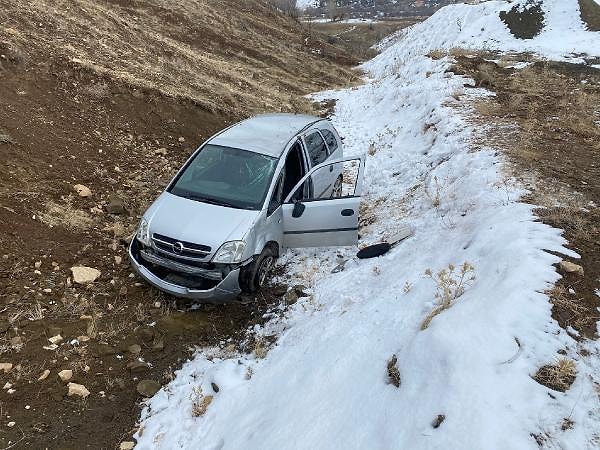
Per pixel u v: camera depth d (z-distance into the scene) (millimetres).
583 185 6969
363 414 3664
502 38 26641
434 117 11500
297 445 3607
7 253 6133
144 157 9953
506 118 10664
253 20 33562
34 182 7660
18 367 4828
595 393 3510
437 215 7223
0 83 9500
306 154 7348
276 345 5398
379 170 10406
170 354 5379
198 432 4387
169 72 14672
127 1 23016
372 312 5078
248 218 5992
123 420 4594
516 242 5285
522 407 3320
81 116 10156
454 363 3684
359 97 18438
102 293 6031
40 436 4273
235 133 7254
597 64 18672
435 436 3197
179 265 5785
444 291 4750
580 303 4398
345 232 6855
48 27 13492
